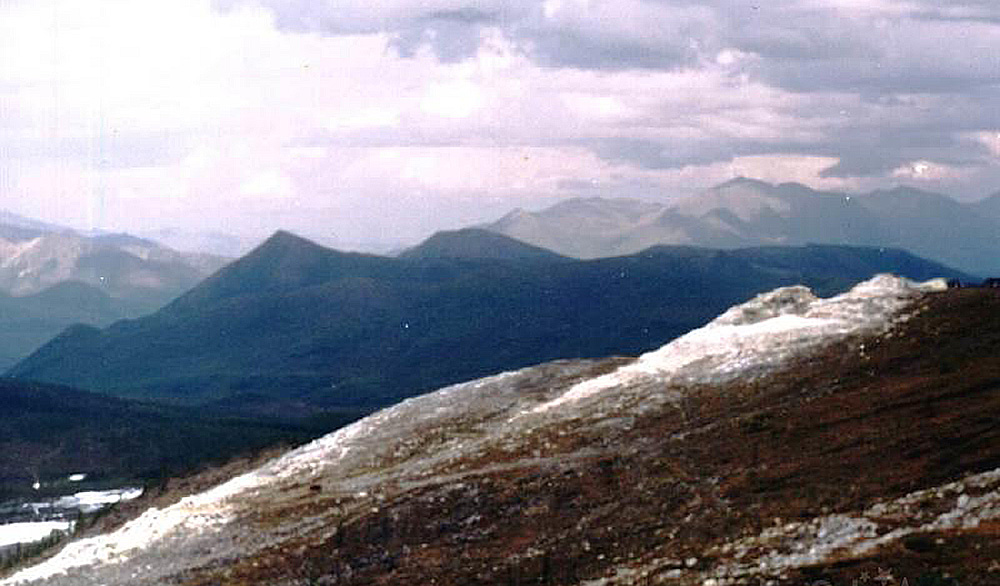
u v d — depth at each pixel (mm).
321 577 107812
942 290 141625
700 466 107562
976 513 72750
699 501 99750
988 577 61625
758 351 138000
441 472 130375
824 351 129500
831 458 98812
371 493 129125
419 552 108125
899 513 78062
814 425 107625
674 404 129375
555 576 93938
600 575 89688
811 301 156125
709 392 129375
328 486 140375
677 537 93812
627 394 139125
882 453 95688
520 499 113000
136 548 131125
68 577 125875
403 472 135875
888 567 66750
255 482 153875
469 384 178500
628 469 112875
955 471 88062
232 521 132375
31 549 186250
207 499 149875
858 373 118125
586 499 109125
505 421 148875
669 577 78625
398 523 114625
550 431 133250
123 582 118312
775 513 90875
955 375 107688
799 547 76625
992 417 94875
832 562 69688
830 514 87125
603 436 125812
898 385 110750
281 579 109312
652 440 119438
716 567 77875
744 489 98438
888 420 102375
